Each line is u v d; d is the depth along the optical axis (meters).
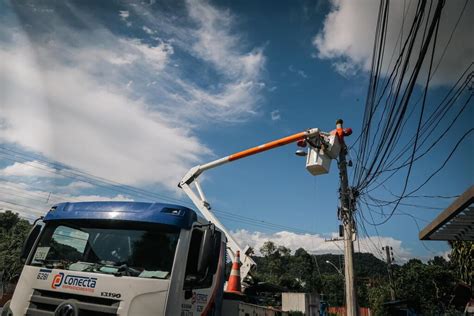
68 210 5.52
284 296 14.91
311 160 11.22
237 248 11.81
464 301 14.02
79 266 4.92
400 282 40.66
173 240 4.86
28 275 5.05
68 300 4.57
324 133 11.77
